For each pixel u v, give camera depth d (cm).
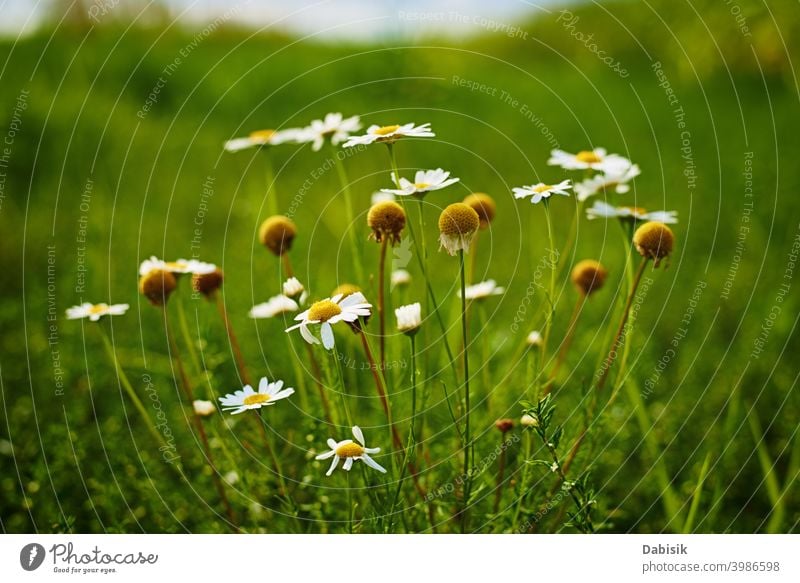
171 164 115
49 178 107
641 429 71
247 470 66
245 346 75
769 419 72
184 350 76
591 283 67
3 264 85
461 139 121
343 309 61
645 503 69
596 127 127
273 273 79
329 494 66
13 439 71
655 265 63
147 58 135
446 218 60
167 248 90
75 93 125
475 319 80
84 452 69
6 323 79
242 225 98
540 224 97
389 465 64
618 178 65
